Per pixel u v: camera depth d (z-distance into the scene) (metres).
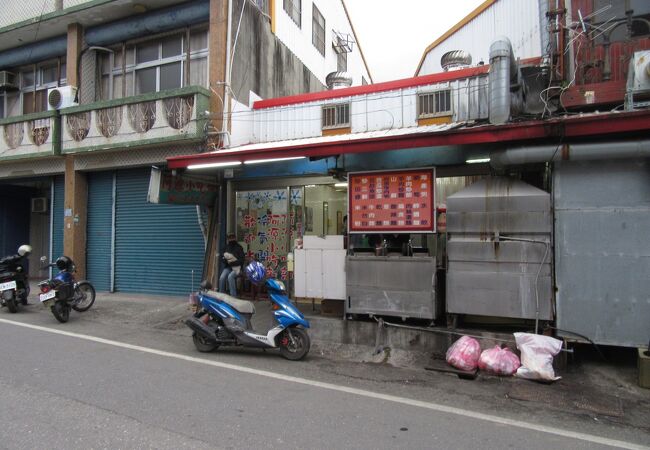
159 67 11.81
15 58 13.86
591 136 5.66
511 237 6.16
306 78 15.14
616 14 6.98
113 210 12.05
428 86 9.11
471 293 6.33
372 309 6.93
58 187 13.09
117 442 3.54
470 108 8.73
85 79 12.48
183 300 10.49
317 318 7.27
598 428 4.14
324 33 17.11
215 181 10.22
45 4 12.59
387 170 6.98
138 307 9.81
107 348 6.61
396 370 5.90
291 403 4.54
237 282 10.01
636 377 5.43
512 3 11.41
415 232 6.80
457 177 8.34
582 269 5.81
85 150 11.37
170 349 6.67
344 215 9.48
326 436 3.78
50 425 3.84
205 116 9.98
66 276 8.71
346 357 6.50
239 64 10.67
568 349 5.92
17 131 12.64
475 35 13.07
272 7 12.50
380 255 7.02
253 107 10.95
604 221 5.74
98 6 11.37
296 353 6.21
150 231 11.52
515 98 6.82
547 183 6.59
